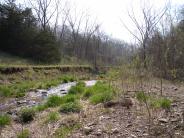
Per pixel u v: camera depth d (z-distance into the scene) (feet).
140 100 22.59
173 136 14.93
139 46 32.07
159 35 34.01
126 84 29.63
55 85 51.67
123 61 32.86
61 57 122.21
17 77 58.59
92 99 26.71
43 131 19.81
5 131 21.36
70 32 175.73
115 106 22.62
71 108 24.17
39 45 101.96
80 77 70.64
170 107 20.08
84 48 170.71
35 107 27.91
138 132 16.26
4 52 96.02
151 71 28.04
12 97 38.19
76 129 18.63
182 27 51.75
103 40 177.06
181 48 38.06
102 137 16.46
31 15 109.91
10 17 99.19
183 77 36.27
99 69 109.50
